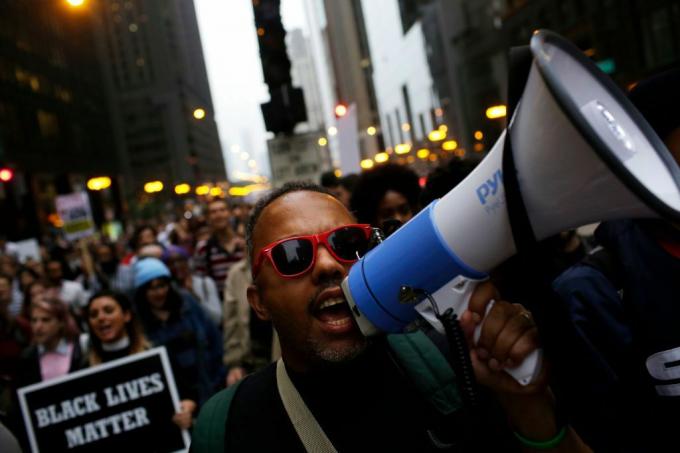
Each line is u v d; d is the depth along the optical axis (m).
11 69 39.53
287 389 1.20
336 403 1.17
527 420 0.95
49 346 3.59
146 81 106.25
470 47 45.78
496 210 0.80
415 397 1.15
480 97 45.12
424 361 1.15
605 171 0.66
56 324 3.58
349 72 117.62
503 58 38.94
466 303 0.86
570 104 0.63
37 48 45.19
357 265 1.01
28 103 41.69
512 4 35.25
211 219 5.60
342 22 117.81
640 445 0.98
